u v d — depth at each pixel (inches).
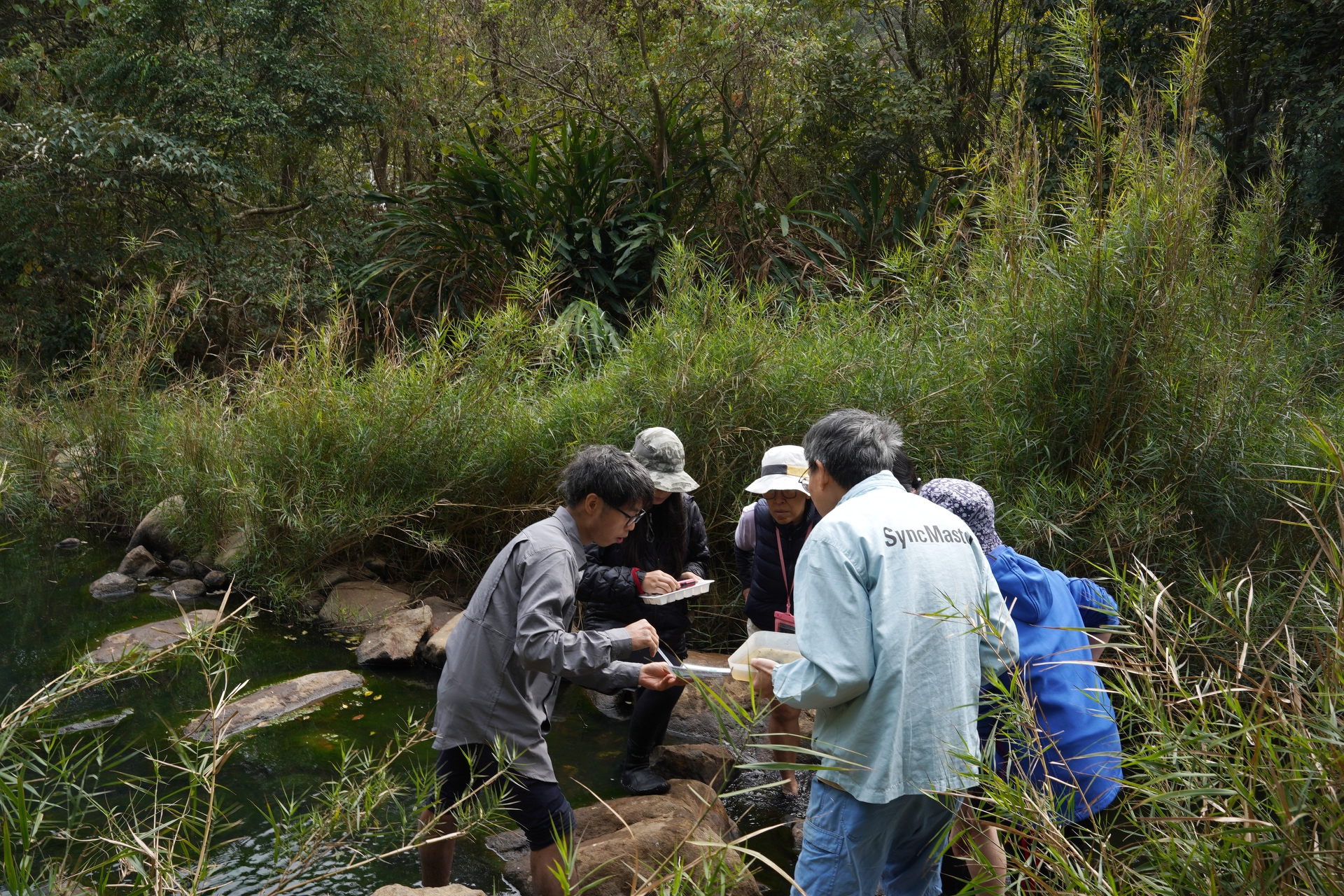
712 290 233.9
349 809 88.0
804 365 205.9
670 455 140.4
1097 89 183.0
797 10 437.1
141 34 479.8
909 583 79.7
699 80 408.8
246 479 236.1
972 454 180.1
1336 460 69.2
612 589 137.9
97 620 210.8
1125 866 63.5
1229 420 166.9
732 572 206.2
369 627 210.7
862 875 81.9
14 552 264.7
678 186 370.9
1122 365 167.8
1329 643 67.0
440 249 367.2
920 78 509.4
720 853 67.2
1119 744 92.0
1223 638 87.6
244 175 490.6
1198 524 171.6
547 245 295.7
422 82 529.3
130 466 293.0
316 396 238.5
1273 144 230.7
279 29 504.4
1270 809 59.5
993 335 184.7
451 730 101.0
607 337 285.1
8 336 432.8
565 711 176.1
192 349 452.4
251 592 232.7
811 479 90.9
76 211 462.0
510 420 233.0
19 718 75.4
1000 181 229.8
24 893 68.6
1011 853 88.1
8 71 490.6
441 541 223.6
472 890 99.9
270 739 156.9
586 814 131.3
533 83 457.7
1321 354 202.1
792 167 456.8
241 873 117.4
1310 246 213.5
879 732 78.6
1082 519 167.5
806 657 79.2
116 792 132.6
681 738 163.6
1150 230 171.3
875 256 359.3
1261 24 358.9
